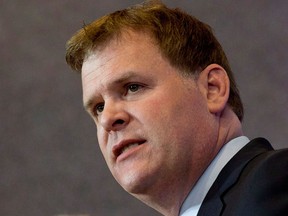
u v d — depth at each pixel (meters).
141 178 2.05
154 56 2.12
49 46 5.93
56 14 5.96
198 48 2.20
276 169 1.81
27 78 5.86
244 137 2.20
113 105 2.09
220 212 1.94
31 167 5.70
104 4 5.97
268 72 5.71
